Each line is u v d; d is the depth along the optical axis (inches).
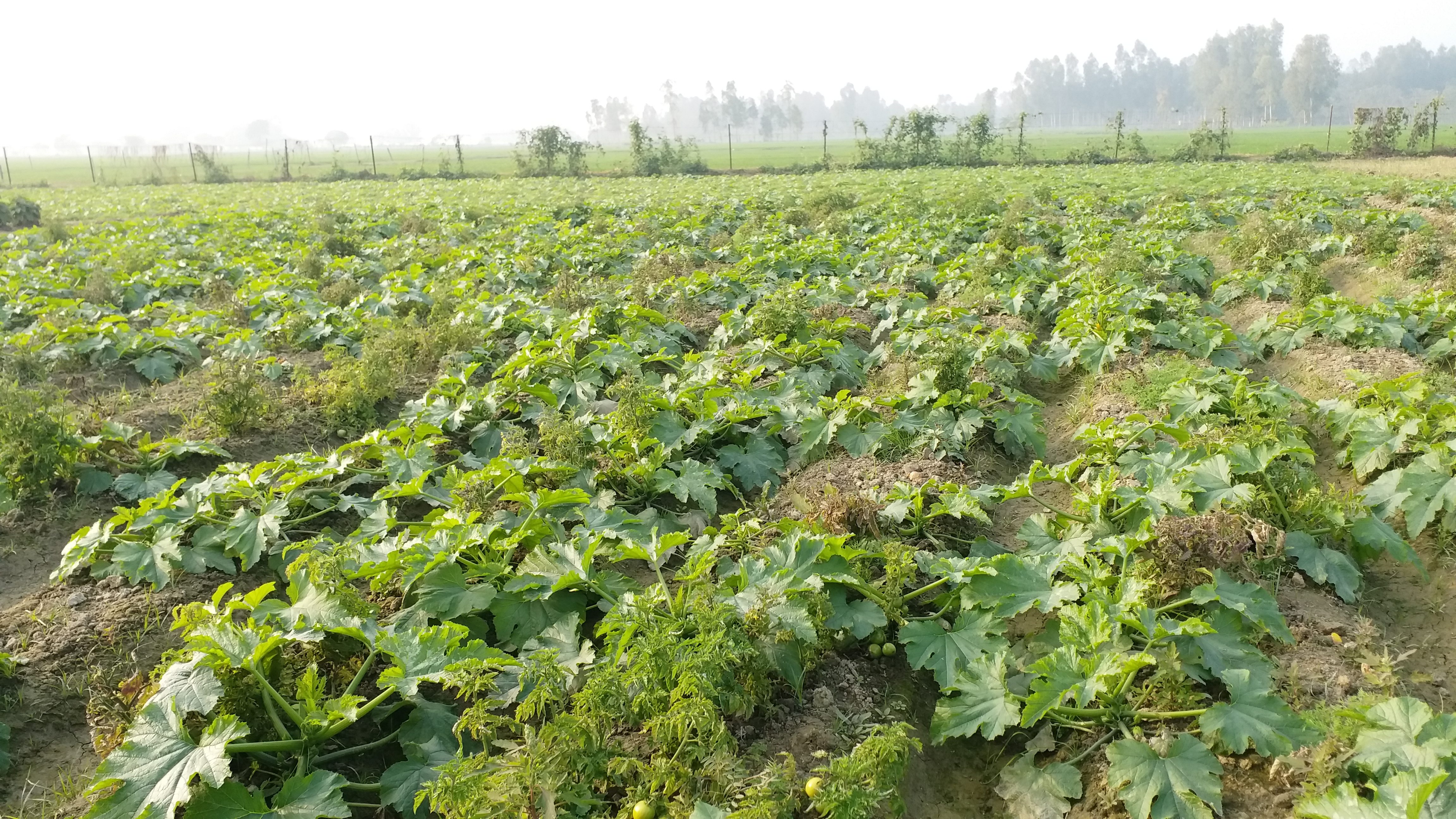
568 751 182.2
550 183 2000.5
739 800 181.2
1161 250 718.5
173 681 191.5
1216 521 240.8
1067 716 212.2
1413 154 2015.3
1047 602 235.8
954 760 222.2
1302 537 267.0
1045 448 371.2
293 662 221.1
